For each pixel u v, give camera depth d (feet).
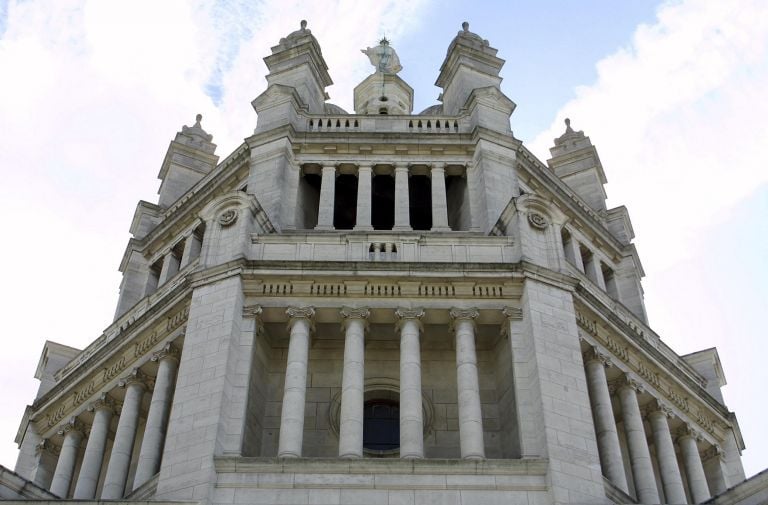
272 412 105.40
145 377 118.73
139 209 164.96
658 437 121.08
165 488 90.99
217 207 118.01
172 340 114.01
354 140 143.54
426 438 104.53
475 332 108.78
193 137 179.52
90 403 124.77
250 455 99.71
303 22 167.84
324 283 108.88
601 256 154.81
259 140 143.23
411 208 147.02
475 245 114.83
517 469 92.02
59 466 123.03
